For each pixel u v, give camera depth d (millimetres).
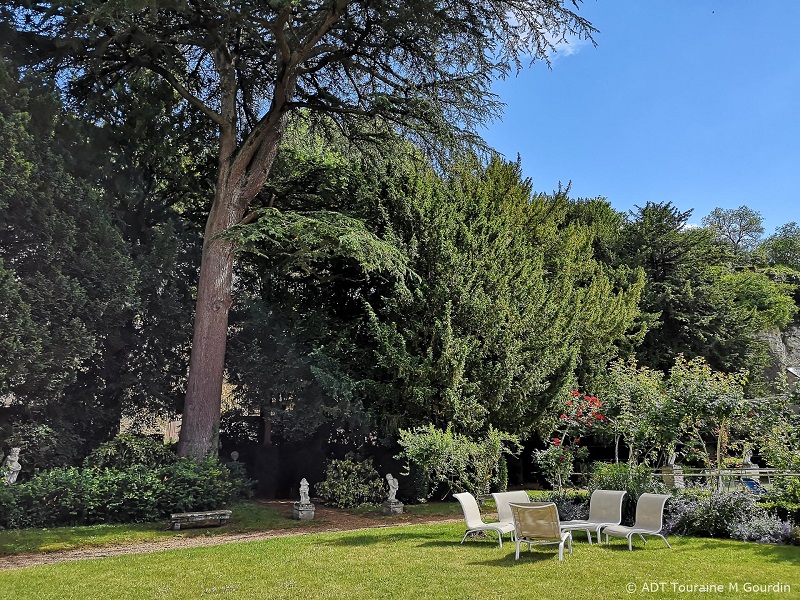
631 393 11375
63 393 15656
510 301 16703
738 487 10008
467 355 15492
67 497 12141
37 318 13070
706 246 29516
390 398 15984
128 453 14414
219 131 19812
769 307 36688
